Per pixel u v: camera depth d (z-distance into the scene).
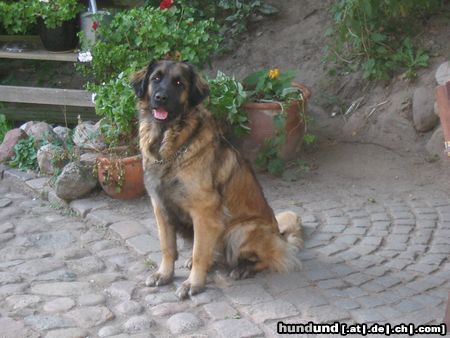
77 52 6.01
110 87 5.04
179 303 3.68
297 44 6.82
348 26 5.99
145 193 4.92
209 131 3.77
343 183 5.20
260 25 7.13
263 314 3.55
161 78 3.68
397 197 4.98
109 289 3.81
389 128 5.84
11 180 5.25
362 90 6.19
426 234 4.43
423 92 5.75
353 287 3.80
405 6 5.96
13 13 5.91
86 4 6.49
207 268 3.80
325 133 5.95
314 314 3.55
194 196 3.71
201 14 6.69
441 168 5.36
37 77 7.12
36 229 4.52
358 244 4.30
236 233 3.88
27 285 3.84
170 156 3.69
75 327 3.48
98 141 5.12
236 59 6.90
